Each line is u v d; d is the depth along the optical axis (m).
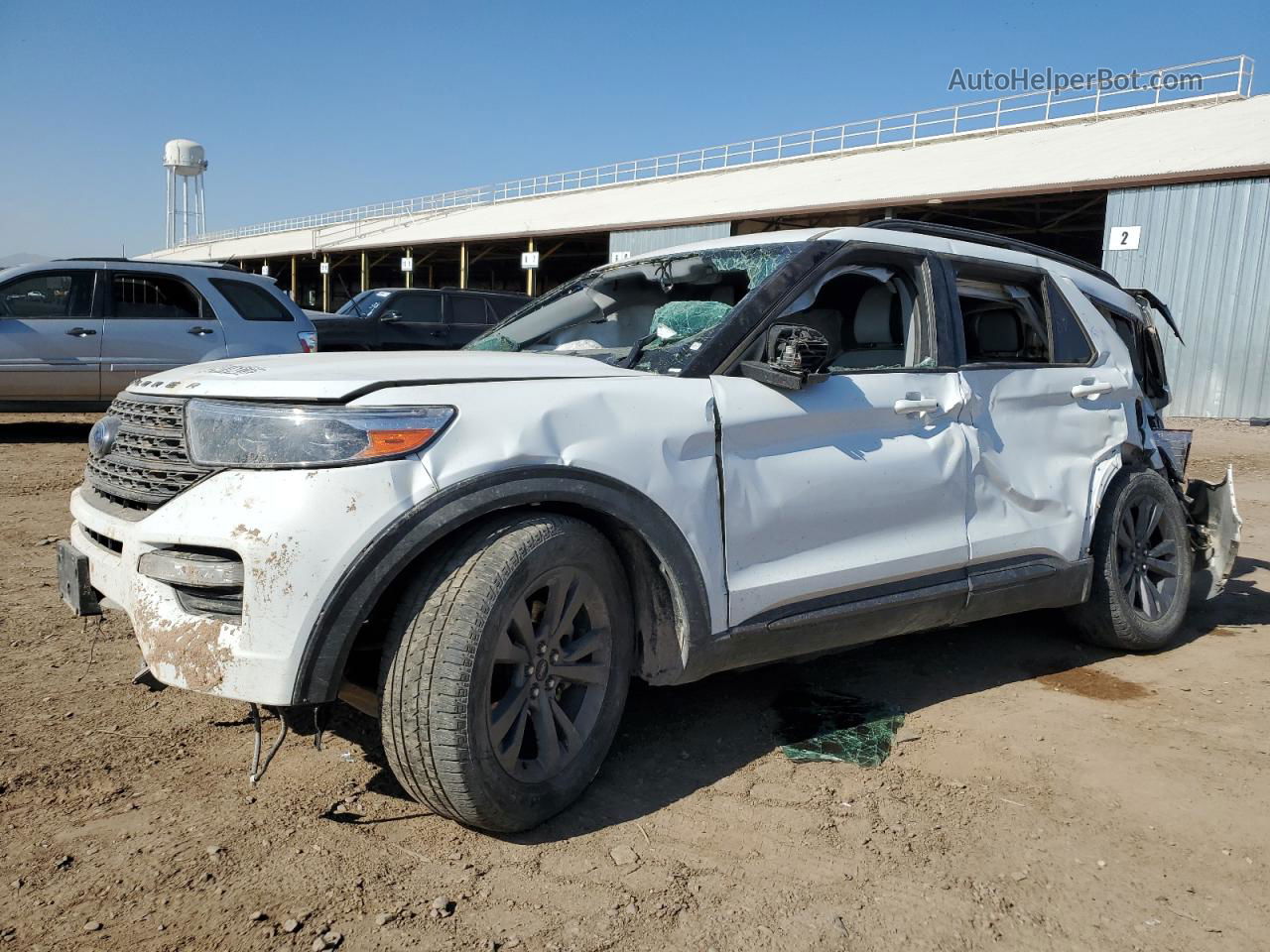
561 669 2.70
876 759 3.18
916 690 3.86
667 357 3.12
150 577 2.54
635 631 3.04
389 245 37.47
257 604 2.34
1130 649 4.37
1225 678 4.11
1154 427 5.11
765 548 3.07
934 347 3.64
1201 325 16.94
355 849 2.56
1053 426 4.05
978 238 4.14
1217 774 3.16
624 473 2.72
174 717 3.38
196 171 69.00
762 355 3.19
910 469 3.43
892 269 3.73
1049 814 2.86
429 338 13.45
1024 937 2.28
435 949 2.16
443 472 2.45
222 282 10.32
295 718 3.38
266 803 2.79
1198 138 19.67
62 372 9.41
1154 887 2.50
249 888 2.37
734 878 2.48
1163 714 3.68
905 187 21.86
